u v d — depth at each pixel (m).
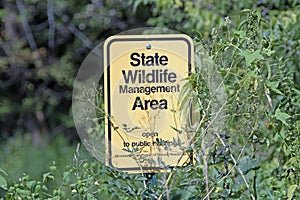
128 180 4.23
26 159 15.77
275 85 4.30
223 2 8.04
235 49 4.27
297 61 6.79
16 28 19.22
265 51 4.31
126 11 17.64
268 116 4.36
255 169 4.50
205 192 4.19
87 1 18.69
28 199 4.31
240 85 4.24
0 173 8.96
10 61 18.88
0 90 19.41
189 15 8.36
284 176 4.55
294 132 4.56
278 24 7.02
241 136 4.44
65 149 17.36
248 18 4.44
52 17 18.72
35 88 19.58
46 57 19.25
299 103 4.93
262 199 4.70
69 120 18.86
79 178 4.38
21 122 19.48
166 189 4.11
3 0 19.05
